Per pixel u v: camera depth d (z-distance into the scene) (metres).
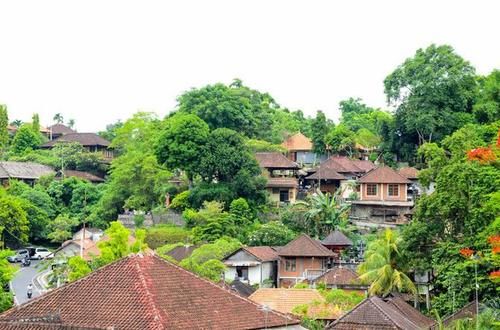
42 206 111.19
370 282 70.88
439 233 68.12
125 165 109.00
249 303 37.59
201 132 101.00
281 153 116.44
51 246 107.06
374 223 99.50
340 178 110.50
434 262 65.62
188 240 92.19
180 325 34.12
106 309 34.72
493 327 47.44
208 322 35.16
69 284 36.56
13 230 99.94
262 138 126.19
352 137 126.38
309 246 82.88
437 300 63.56
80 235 101.31
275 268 83.88
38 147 146.75
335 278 73.75
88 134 146.88
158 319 33.78
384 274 68.44
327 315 60.34
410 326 50.28
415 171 108.88
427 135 111.81
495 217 58.41
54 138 164.00
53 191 115.12
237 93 129.50
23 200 106.75
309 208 96.25
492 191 62.84
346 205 97.88
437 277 66.38
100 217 107.19
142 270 36.69
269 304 62.84
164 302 35.22
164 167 105.12
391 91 114.44
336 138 126.31
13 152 144.12
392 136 117.94
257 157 111.75
